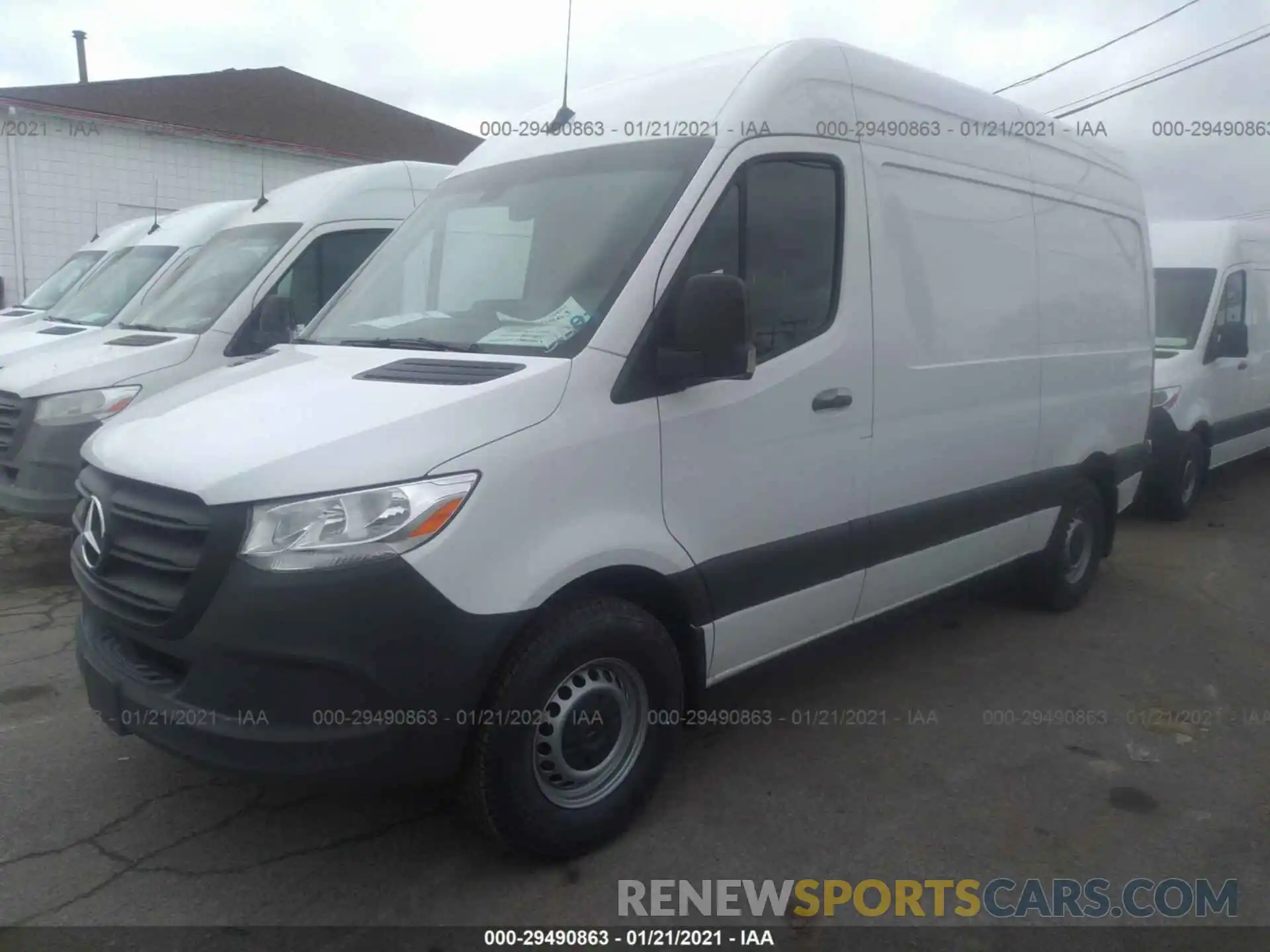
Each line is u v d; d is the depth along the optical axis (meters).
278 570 2.88
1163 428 8.84
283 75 22.17
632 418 3.43
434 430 3.07
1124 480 6.62
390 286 4.34
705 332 3.30
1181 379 8.95
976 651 5.69
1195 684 5.25
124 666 3.27
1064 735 4.60
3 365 6.88
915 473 4.67
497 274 3.96
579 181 4.02
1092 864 3.59
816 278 4.10
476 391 3.21
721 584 3.78
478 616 3.04
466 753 3.23
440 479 2.99
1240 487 11.03
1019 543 5.72
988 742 4.51
